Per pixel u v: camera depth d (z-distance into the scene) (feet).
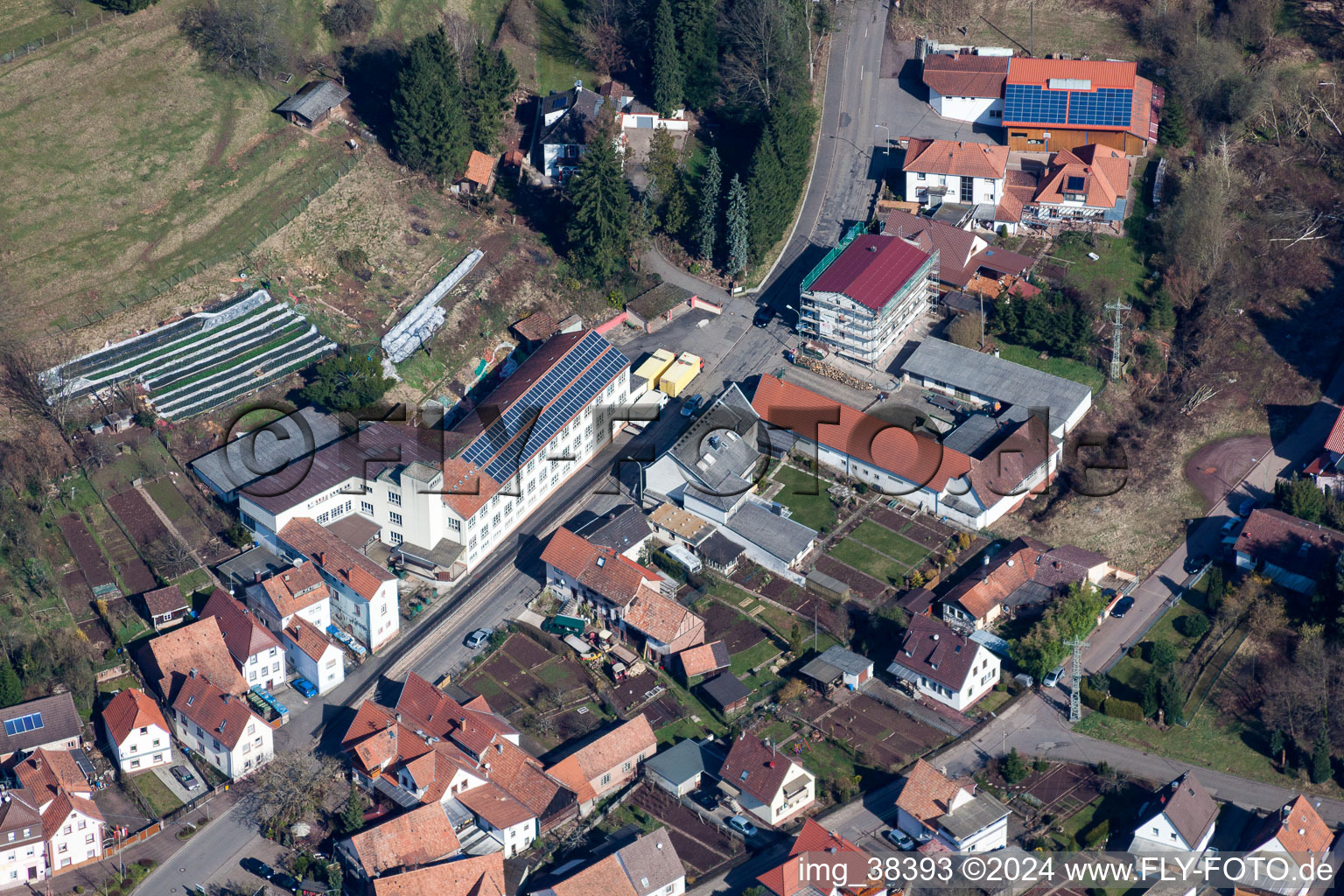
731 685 528.22
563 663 540.52
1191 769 506.48
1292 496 586.86
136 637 535.19
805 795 487.20
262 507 557.33
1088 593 552.82
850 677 531.50
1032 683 537.24
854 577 575.79
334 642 545.03
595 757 492.13
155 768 501.56
